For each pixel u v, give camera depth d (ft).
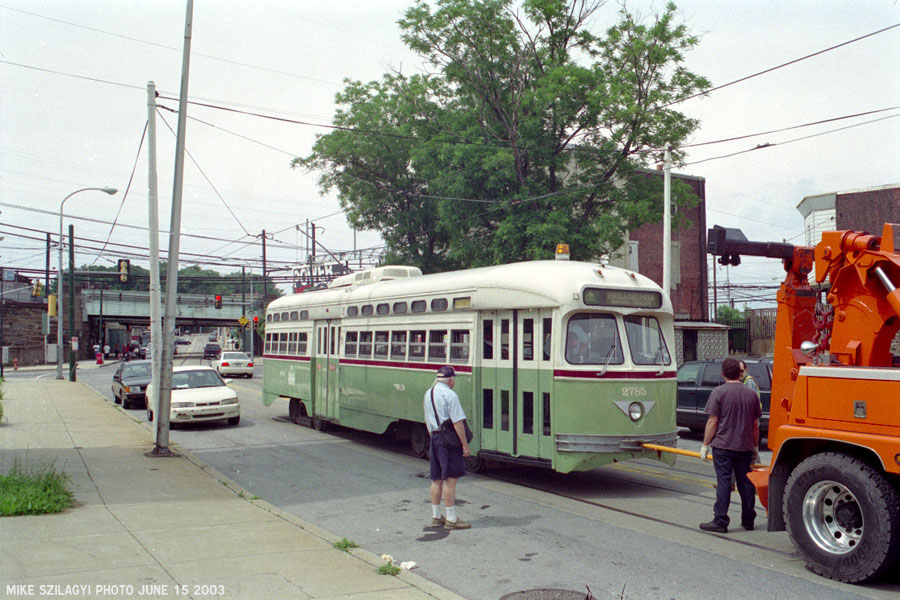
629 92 74.23
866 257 21.33
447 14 81.87
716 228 25.09
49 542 22.67
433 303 40.98
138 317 270.05
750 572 21.07
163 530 24.67
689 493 33.01
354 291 50.65
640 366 33.60
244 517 27.14
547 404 33.04
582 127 79.77
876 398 19.48
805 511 20.97
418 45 84.58
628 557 22.72
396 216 105.29
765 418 47.11
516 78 84.28
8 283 245.86
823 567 20.30
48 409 71.87
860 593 19.12
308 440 51.72
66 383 120.06
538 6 79.36
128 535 23.81
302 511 29.63
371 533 25.95
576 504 30.73
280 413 71.05
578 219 80.02
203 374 64.03
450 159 82.28
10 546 22.15
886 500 18.94
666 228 70.90
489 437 36.32
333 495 32.83
